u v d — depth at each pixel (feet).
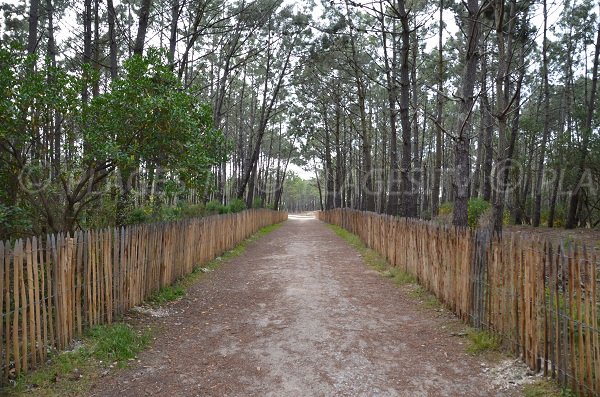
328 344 17.39
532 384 13.12
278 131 157.38
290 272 34.06
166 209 30.73
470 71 27.86
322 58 71.67
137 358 15.71
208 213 54.39
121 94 21.89
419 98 89.97
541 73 76.13
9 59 19.58
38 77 19.69
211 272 33.91
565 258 12.48
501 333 16.14
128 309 20.66
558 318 12.80
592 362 11.66
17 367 12.97
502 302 16.11
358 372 14.66
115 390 13.17
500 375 14.08
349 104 99.96
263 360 15.76
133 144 22.82
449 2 53.67
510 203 88.17
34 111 20.25
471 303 18.72
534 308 13.94
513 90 64.13
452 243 21.07
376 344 17.37
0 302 12.41
